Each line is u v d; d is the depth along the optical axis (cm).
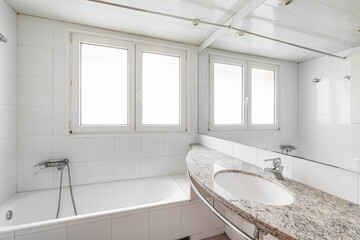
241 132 139
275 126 109
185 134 210
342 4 74
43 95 158
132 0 132
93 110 178
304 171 89
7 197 141
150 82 199
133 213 130
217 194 76
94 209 169
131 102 188
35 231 109
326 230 52
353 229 52
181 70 209
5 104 137
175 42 204
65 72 164
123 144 186
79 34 170
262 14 121
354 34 69
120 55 187
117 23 165
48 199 157
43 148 159
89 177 174
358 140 68
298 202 69
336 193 75
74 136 168
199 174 101
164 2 134
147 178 194
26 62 153
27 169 155
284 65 105
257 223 58
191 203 147
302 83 93
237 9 141
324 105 81
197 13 148
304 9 92
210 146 185
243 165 122
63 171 166
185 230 146
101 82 180
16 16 149
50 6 140
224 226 161
